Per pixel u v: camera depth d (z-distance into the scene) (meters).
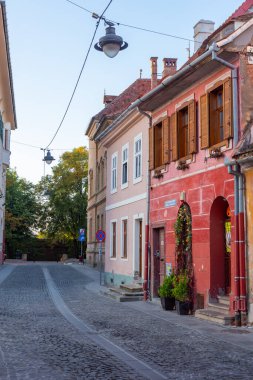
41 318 14.82
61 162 64.12
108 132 28.55
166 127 19.59
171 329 13.12
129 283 24.64
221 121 15.91
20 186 69.62
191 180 17.38
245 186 14.07
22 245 68.31
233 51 14.65
